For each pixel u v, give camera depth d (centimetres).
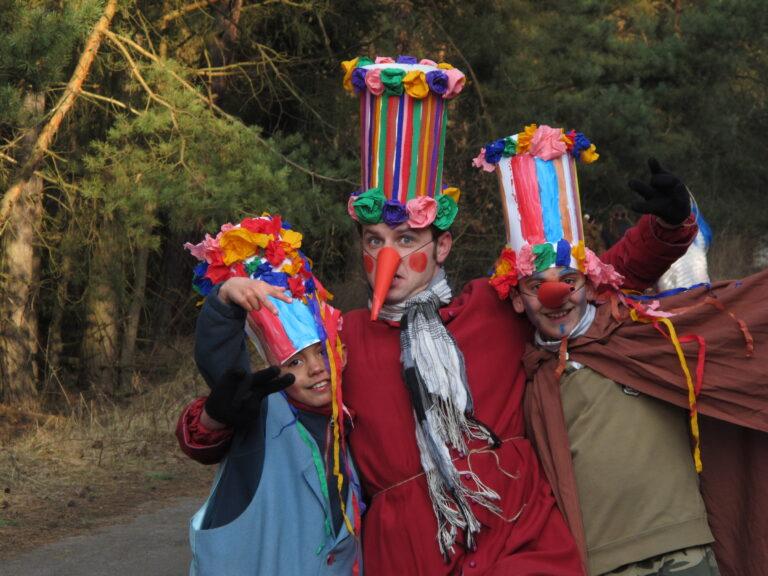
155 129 1260
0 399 1366
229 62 1683
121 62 1366
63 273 1464
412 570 416
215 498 411
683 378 427
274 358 407
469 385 432
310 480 405
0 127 1312
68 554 782
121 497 962
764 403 425
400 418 429
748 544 448
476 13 1850
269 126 1789
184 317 1742
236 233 409
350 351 442
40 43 997
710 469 454
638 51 2055
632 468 421
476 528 409
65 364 1731
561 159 444
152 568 747
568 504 417
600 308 445
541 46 1986
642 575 417
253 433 407
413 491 423
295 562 401
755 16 2053
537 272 434
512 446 432
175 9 1530
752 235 2358
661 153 1988
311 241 1711
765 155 2453
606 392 433
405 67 443
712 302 432
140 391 1466
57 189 1516
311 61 1661
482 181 1908
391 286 439
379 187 441
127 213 1223
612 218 1153
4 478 991
